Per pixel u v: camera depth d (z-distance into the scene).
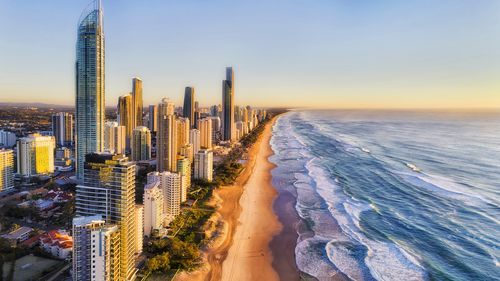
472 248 114.19
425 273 101.38
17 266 106.81
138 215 115.38
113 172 96.25
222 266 111.94
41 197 172.88
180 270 107.06
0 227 136.25
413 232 127.38
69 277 101.94
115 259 86.94
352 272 104.75
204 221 145.75
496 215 138.75
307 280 102.75
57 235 120.56
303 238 128.62
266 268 110.25
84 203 98.19
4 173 187.12
